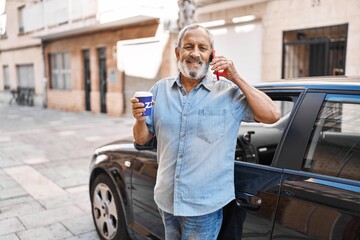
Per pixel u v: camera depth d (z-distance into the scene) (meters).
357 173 1.83
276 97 2.29
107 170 3.29
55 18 14.57
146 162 2.85
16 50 19.83
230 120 2.00
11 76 20.83
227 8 9.65
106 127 11.18
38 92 18.44
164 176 2.10
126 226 3.18
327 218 1.77
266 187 2.04
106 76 14.01
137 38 12.24
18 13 18.53
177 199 2.02
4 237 3.67
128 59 12.74
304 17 7.98
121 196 3.14
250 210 2.09
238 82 1.94
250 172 2.16
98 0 12.05
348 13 7.23
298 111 2.11
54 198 4.81
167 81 2.21
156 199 2.17
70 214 4.27
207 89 2.03
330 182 1.84
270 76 8.84
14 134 9.96
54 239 3.64
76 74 15.44
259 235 2.04
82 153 7.60
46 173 6.05
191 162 1.99
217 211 2.07
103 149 3.54
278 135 2.56
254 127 2.72
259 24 8.98
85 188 5.25
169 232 2.20
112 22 11.89
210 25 10.23
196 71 1.97
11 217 4.17
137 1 10.62
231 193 2.03
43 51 17.62
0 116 14.12
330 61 7.87
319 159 1.94
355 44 7.20
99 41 13.88
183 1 6.14
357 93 1.93
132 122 12.09
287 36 8.47
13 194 4.96
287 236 1.91
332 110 2.00
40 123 12.15
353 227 1.68
